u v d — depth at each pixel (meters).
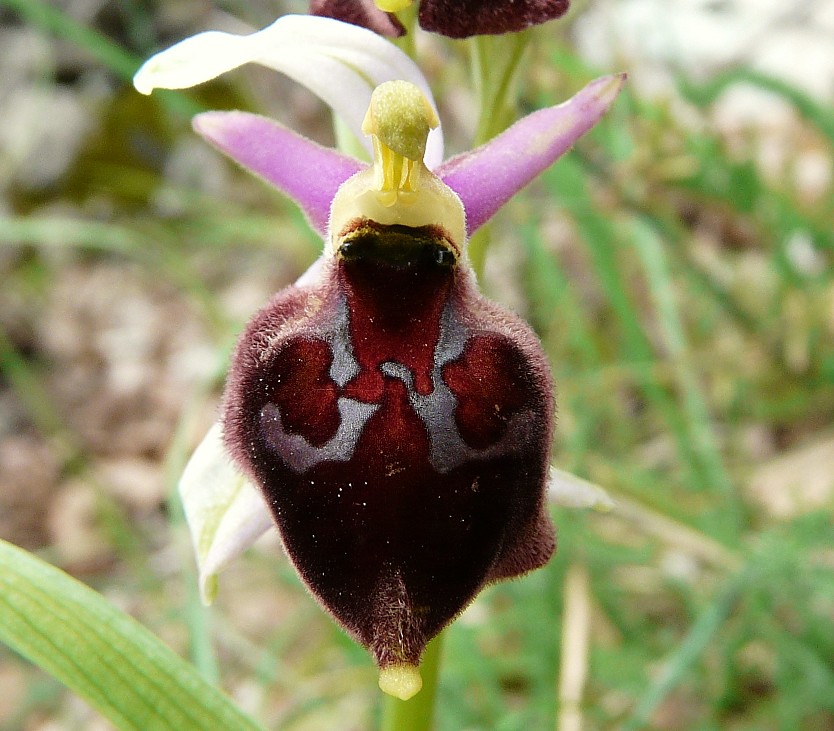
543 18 0.05
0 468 0.12
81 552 0.11
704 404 0.09
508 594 0.08
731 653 0.07
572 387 0.09
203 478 0.05
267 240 0.12
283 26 0.05
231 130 0.05
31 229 0.09
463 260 0.05
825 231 0.10
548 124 0.05
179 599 0.09
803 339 0.10
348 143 0.05
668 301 0.09
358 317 0.05
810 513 0.08
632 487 0.08
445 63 0.09
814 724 0.08
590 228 0.09
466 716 0.07
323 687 0.08
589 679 0.08
